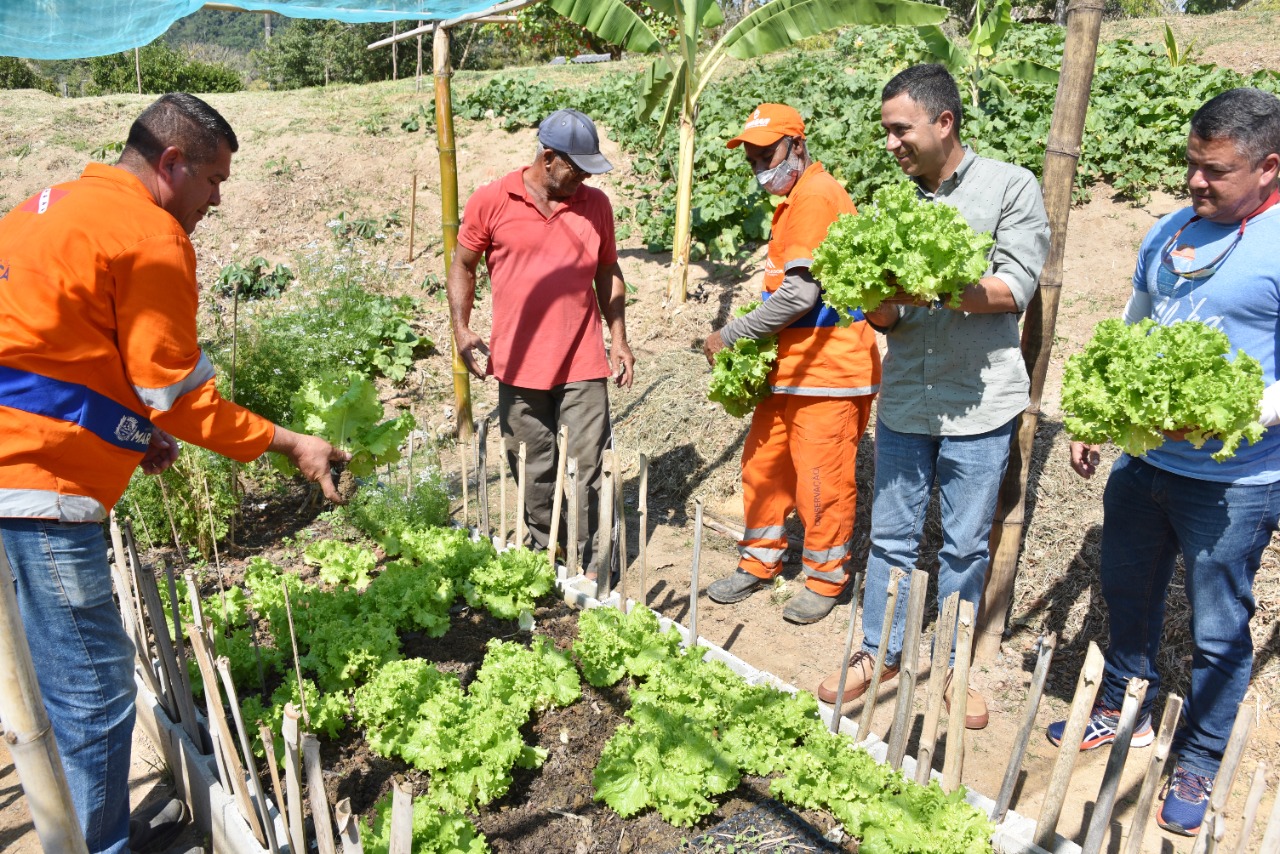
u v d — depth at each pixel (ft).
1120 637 11.11
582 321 14.67
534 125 37.14
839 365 13.34
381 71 114.11
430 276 30.14
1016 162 26.43
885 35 39.45
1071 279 23.25
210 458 16.60
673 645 12.61
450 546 15.24
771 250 13.88
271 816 9.76
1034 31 39.52
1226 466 9.39
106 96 41.93
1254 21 43.32
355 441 11.53
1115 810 10.55
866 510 17.20
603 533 13.70
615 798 10.13
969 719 11.96
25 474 8.29
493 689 11.53
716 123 32.83
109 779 9.35
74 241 8.06
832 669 13.46
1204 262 9.44
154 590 10.69
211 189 9.30
